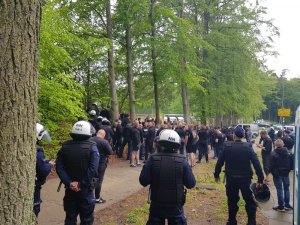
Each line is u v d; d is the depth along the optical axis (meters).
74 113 10.49
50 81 10.18
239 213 8.41
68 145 4.89
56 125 10.85
